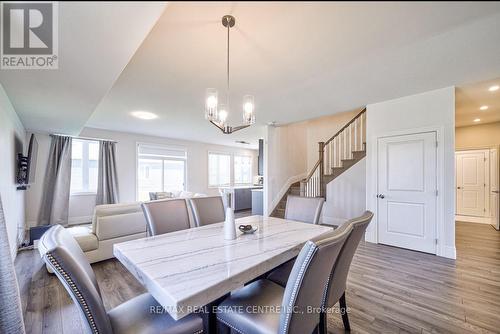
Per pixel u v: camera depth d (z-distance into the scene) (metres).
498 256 3.16
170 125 5.27
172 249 1.49
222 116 2.27
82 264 1.12
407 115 3.39
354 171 4.78
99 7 1.15
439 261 2.96
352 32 1.82
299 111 4.15
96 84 2.17
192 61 2.29
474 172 5.39
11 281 1.42
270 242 1.64
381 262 2.94
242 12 1.57
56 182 4.96
